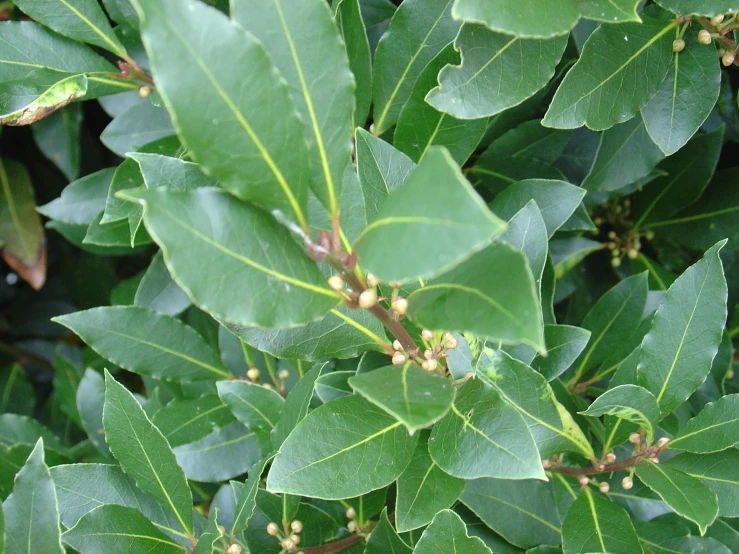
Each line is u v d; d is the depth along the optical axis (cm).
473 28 27
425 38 33
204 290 20
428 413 21
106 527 28
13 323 57
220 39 19
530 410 29
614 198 39
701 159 38
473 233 17
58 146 43
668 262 43
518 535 31
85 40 35
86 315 36
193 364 38
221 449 37
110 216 34
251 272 20
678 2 28
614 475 34
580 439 30
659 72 29
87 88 34
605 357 36
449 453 26
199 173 26
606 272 44
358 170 28
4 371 55
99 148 50
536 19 24
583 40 35
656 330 30
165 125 41
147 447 29
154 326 37
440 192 17
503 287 19
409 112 32
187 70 18
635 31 29
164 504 30
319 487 26
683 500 28
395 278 18
